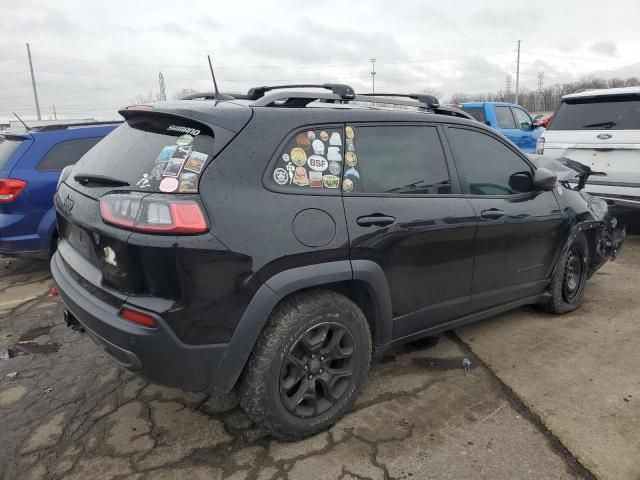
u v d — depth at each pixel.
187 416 2.84
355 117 2.82
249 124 2.44
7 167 4.96
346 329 2.66
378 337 2.91
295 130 2.56
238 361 2.35
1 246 4.93
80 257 2.70
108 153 2.72
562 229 4.03
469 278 3.33
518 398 3.01
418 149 3.10
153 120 2.65
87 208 2.49
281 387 2.48
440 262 3.10
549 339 3.82
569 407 2.91
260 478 2.36
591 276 4.96
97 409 2.91
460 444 2.59
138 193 2.28
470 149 3.44
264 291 2.33
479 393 3.07
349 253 2.59
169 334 2.20
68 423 2.78
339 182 2.66
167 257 2.16
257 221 2.32
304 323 2.48
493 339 3.82
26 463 2.46
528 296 3.96
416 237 2.91
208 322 2.25
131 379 3.24
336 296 2.62
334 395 2.69
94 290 2.44
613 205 6.16
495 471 2.40
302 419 2.57
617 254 5.57
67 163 5.22
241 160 2.36
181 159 2.32
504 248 3.53
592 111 6.36
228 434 2.68
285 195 2.44
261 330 2.40
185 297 2.19
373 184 2.81
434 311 3.17
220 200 2.26
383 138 2.93
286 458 2.49
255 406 2.44
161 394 3.07
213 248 2.21
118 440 2.63
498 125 10.66
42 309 4.49
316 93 2.84
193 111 2.45
